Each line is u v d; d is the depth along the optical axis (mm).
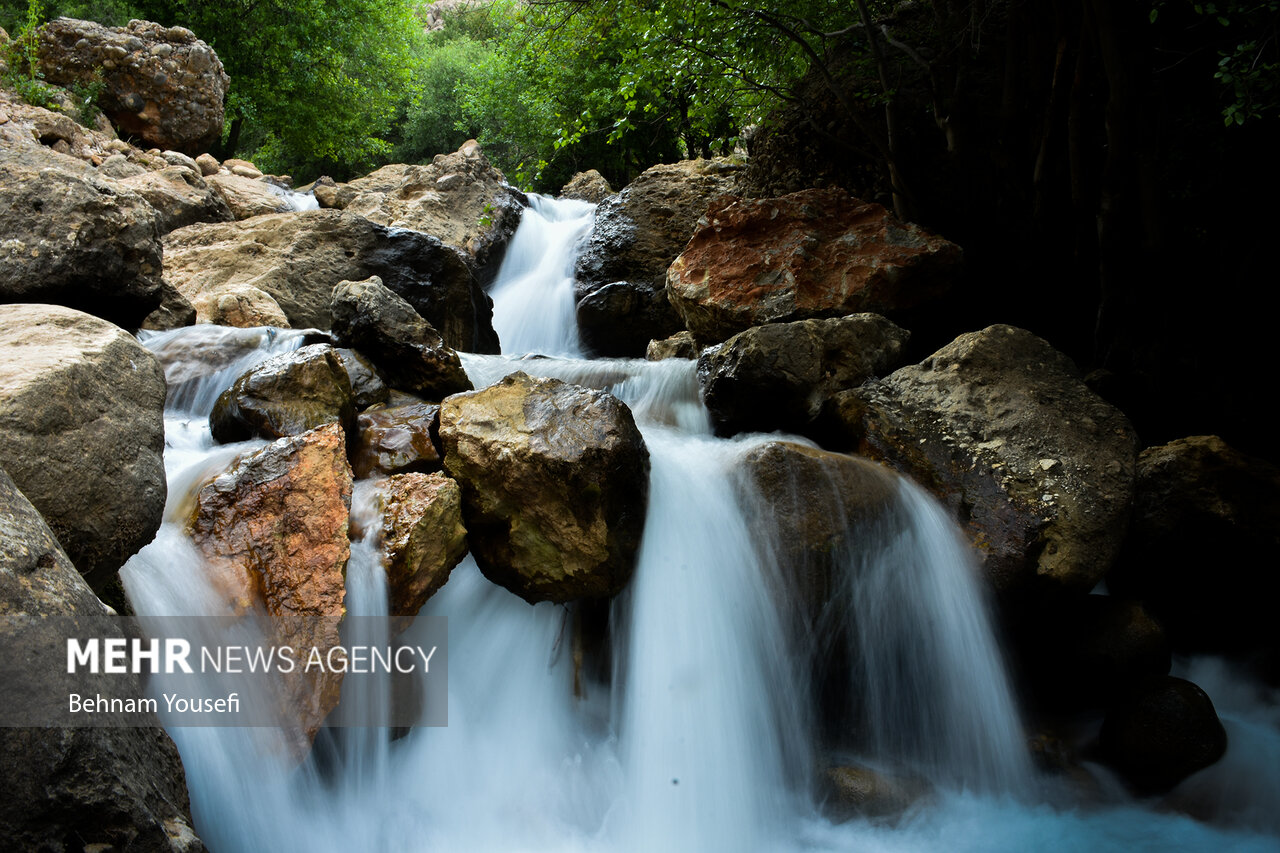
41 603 2158
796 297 6809
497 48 20812
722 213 7566
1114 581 5477
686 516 4551
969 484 4793
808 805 4203
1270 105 4812
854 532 4504
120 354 3379
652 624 4336
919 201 7953
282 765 3156
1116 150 5941
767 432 5547
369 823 3590
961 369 5250
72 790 2014
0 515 2252
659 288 10820
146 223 5426
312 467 3658
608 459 4070
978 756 4445
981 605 4586
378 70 21234
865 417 5168
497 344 10820
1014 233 7574
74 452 2883
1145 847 3928
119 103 12461
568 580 4043
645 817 3984
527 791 4000
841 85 8469
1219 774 4262
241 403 4465
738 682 4324
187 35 13297
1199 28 6074
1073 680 4836
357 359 5082
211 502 3617
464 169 14750
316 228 9227
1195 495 5141
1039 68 6887
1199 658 5395
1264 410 5969
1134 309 6422
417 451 4254
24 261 4719
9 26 12875
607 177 20469
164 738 2559
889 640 4570
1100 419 5039
